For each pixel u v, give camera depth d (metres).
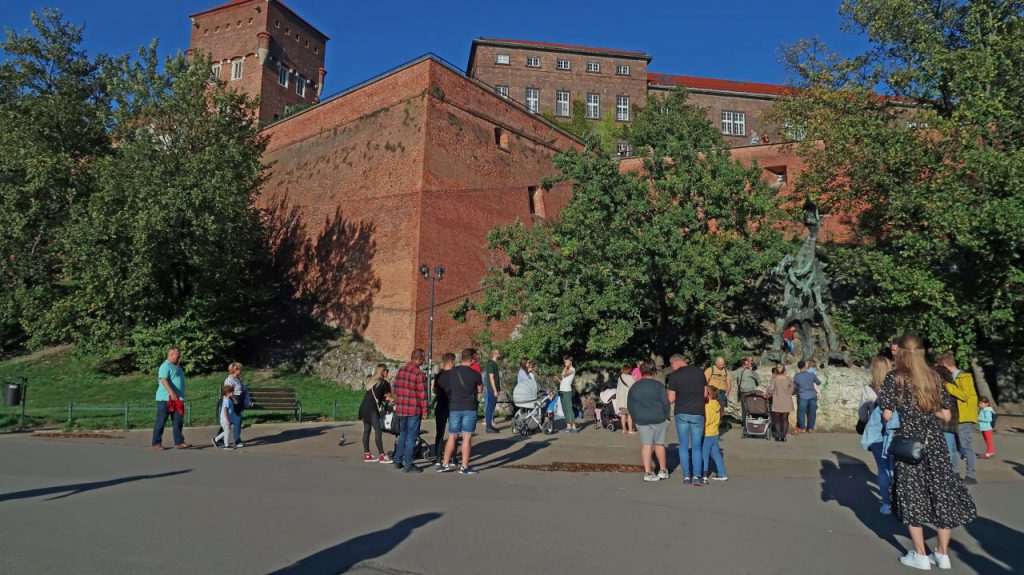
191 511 7.19
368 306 29.17
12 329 34.34
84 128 32.22
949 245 19.59
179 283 29.11
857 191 24.14
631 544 6.12
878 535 6.73
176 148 26.91
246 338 30.88
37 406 23.05
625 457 11.98
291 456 12.24
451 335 28.50
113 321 28.31
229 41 56.56
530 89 55.88
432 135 29.67
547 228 25.83
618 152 55.09
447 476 9.99
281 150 37.25
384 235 29.44
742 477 10.14
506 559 5.57
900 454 5.77
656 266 20.28
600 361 23.92
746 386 15.78
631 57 57.81
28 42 32.31
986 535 6.81
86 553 5.54
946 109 23.23
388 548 5.82
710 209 21.42
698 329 23.80
